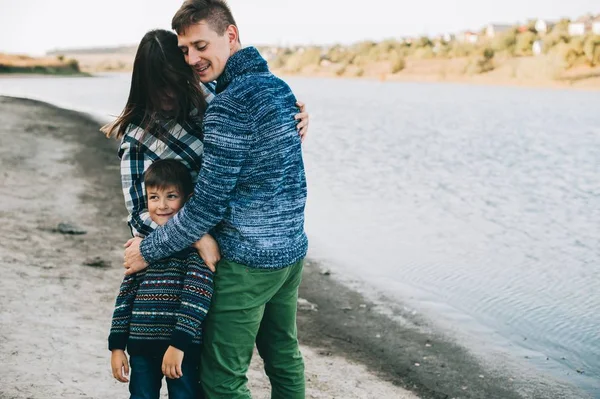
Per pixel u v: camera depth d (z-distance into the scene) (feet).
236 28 7.85
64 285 16.53
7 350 12.30
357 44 474.08
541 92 200.85
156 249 7.54
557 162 51.60
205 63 7.67
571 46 265.34
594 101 151.43
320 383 12.67
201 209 7.32
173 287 7.71
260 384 12.10
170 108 7.93
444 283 20.42
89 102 117.08
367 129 78.64
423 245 25.14
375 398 12.24
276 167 7.58
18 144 45.42
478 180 42.19
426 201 34.42
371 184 39.29
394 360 14.39
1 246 19.48
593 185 40.63
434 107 126.41
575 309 18.19
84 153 42.75
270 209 7.65
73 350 12.61
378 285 19.98
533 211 32.48
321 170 44.37
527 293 19.58
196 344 7.83
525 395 13.05
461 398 12.71
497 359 14.76
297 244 7.98
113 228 23.31
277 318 8.43
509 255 23.91
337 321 16.70
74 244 20.76
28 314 14.28
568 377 13.98
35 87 196.85
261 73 7.66
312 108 119.55
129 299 7.87
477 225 29.04
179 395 7.79
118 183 32.55
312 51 484.33
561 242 26.08
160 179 7.73
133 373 7.74
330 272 21.08
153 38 7.84
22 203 26.08
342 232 26.78
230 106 7.32
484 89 227.61
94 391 11.03
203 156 7.43
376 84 286.66
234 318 7.70
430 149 59.26
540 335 16.34
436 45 399.24
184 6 7.55
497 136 72.33
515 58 314.55
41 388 10.94
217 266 7.72
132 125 8.05
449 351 15.10
